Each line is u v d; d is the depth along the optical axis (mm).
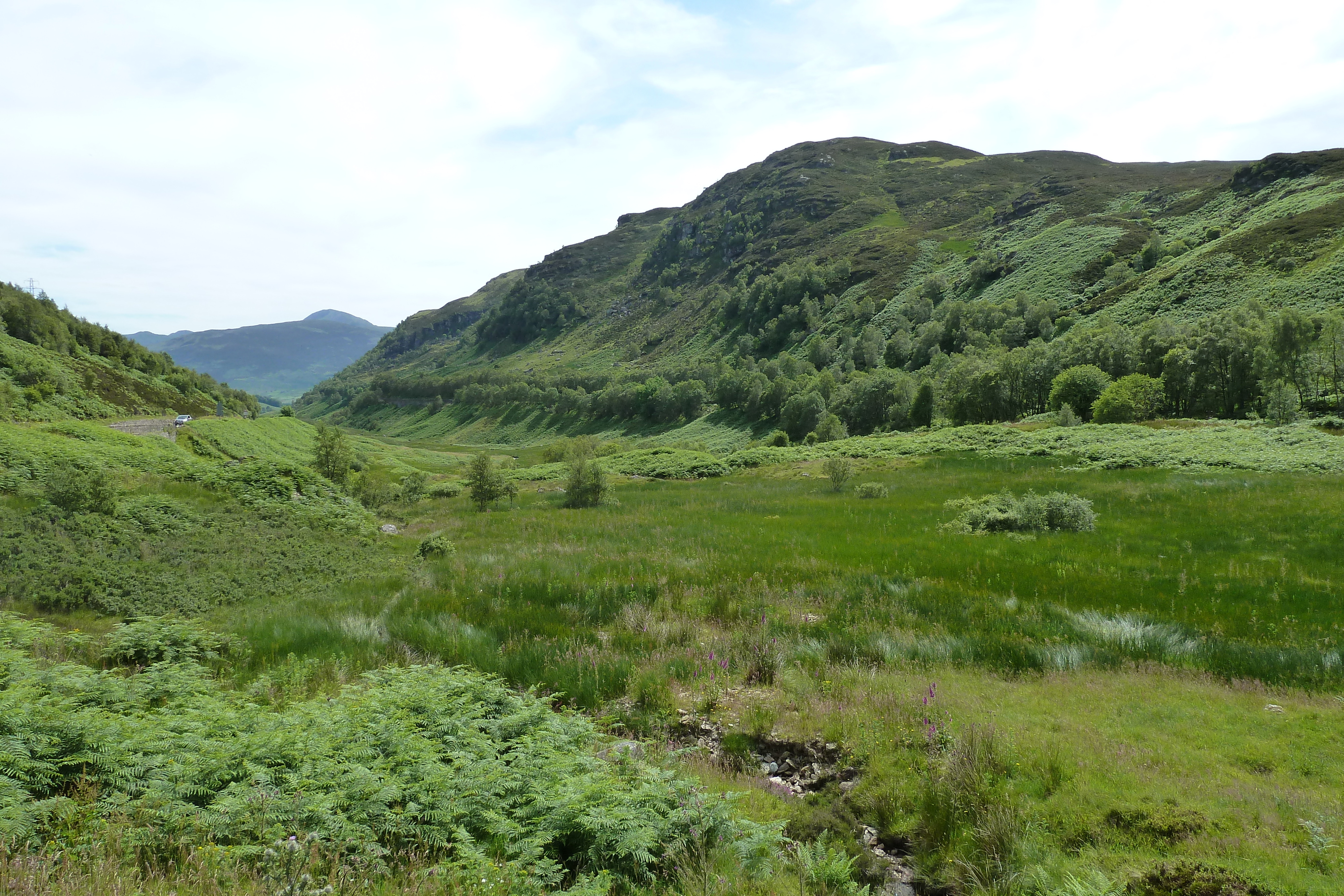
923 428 74375
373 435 192500
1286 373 56781
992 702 8336
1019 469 35719
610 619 13289
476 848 4895
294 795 5254
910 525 23375
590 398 166750
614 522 26625
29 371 69812
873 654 10578
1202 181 160875
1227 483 26703
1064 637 11188
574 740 7293
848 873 5320
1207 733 7367
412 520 30891
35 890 3787
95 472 20625
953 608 13016
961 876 5680
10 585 13586
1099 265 122750
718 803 5625
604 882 4410
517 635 12164
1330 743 7047
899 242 194375
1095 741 7102
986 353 97625
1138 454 34844
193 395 105938
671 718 8812
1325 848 5152
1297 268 85062
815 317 168750
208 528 21062
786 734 8109
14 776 5273
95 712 6734
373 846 4727
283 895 4016
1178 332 73062
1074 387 63938
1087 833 5707
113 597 14219
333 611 14023
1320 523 19469
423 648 11547
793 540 21234
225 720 6973
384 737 6484
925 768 6906
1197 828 5582
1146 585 14609
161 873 4262
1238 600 13344
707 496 34719
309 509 25188
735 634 11617
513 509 33750
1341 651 10102
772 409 125812
